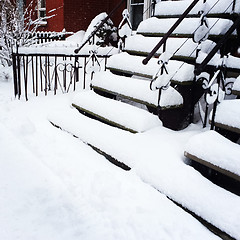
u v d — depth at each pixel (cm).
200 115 363
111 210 222
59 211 220
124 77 400
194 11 439
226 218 197
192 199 219
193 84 343
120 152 289
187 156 258
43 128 382
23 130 363
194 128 345
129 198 235
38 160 295
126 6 860
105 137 319
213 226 201
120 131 327
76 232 200
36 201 231
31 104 475
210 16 404
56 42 829
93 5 1044
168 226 206
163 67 307
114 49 557
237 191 244
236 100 271
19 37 775
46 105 468
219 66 271
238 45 383
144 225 207
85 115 407
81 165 287
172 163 256
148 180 252
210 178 250
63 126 377
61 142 341
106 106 364
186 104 346
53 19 1077
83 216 216
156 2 509
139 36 440
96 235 198
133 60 400
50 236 195
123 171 277
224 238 195
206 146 246
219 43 281
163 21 439
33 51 501
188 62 364
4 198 232
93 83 428
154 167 256
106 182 254
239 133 248
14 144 329
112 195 238
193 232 202
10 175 266
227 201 210
